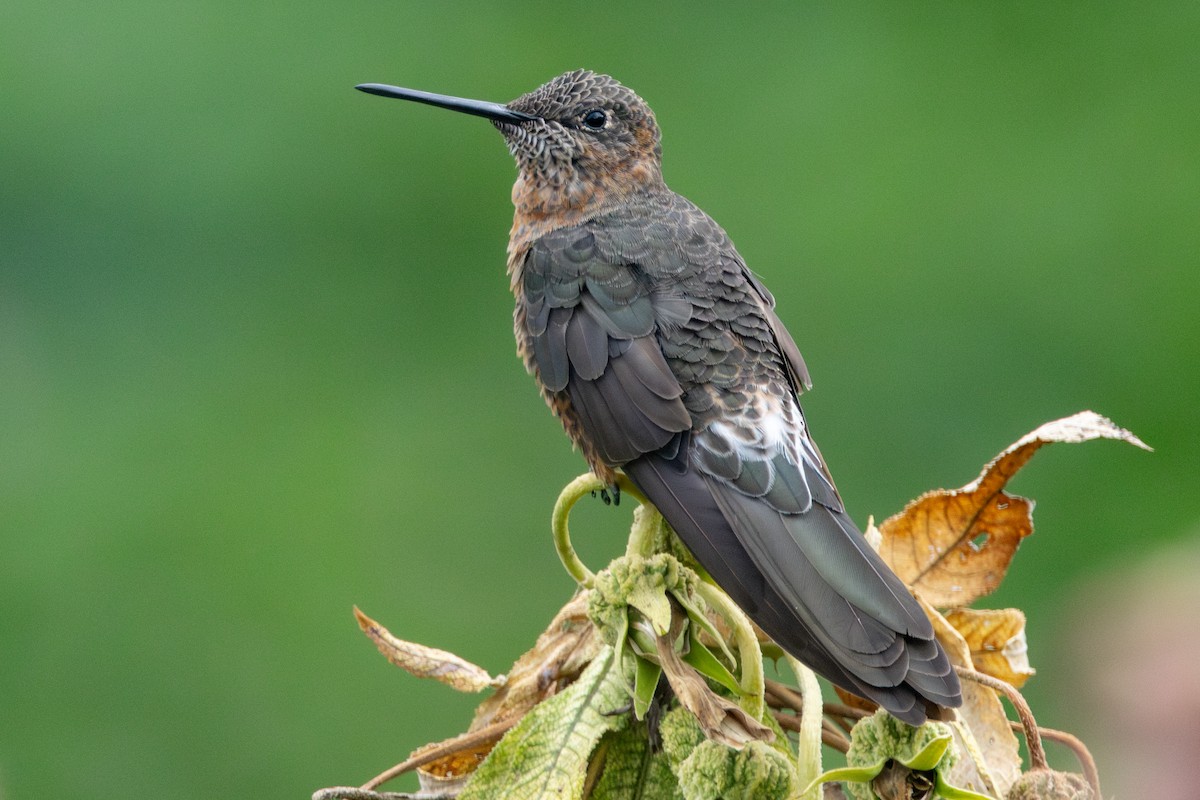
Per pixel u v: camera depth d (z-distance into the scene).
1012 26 14.16
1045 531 10.95
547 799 4.43
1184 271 12.30
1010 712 7.08
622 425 6.04
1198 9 13.48
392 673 10.49
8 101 12.67
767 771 4.06
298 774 10.07
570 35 14.23
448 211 12.93
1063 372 12.09
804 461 5.79
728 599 4.39
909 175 13.33
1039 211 12.91
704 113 14.10
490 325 12.66
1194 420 11.66
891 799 3.98
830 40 14.39
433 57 13.63
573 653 4.88
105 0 13.10
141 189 12.66
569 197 7.23
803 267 12.98
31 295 12.34
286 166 12.88
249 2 13.31
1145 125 13.23
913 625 4.60
